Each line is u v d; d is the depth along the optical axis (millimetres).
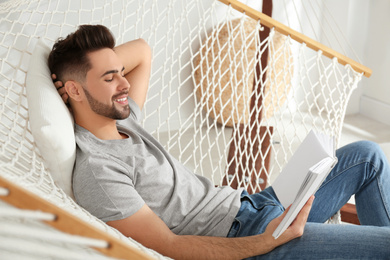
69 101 1494
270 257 1407
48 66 1504
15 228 728
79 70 1446
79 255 835
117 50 1793
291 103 4180
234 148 2504
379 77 4020
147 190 1464
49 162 1330
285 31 2131
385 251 1351
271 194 1701
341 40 4070
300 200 1295
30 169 1326
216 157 3342
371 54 4066
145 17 3332
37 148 1368
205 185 1608
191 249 1365
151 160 1499
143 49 1855
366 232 1384
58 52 1467
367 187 1756
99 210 1343
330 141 1541
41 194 1140
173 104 3672
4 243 730
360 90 4188
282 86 3721
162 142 3518
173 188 1507
